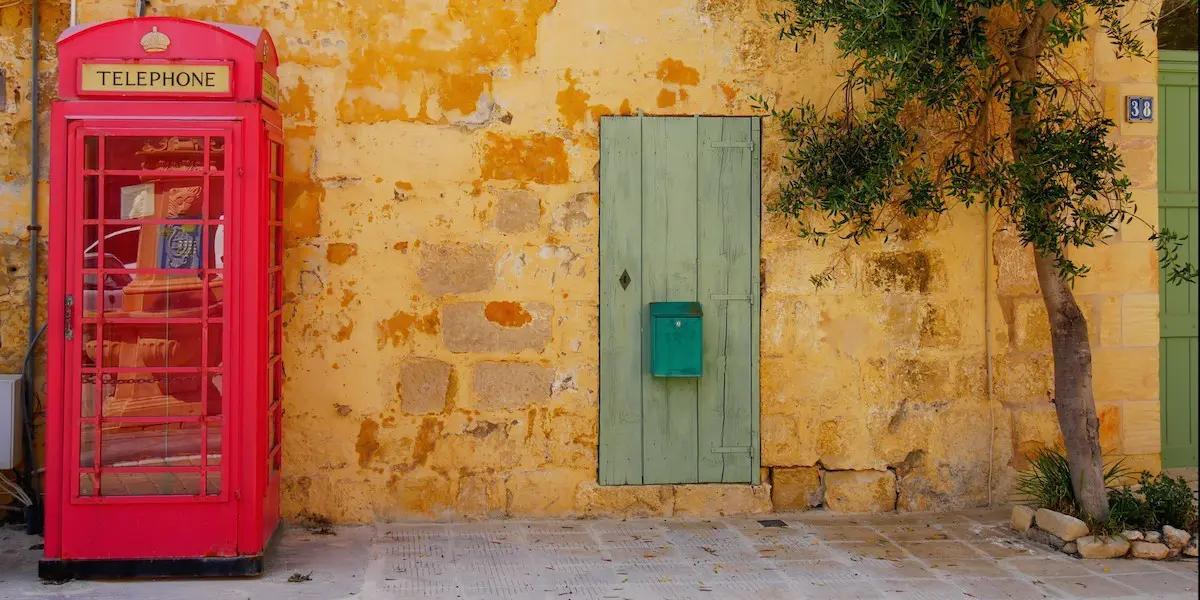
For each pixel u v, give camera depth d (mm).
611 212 5910
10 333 5688
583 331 5910
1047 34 5473
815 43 6008
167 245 4688
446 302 5801
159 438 4715
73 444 4648
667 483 5988
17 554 5188
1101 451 6023
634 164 5914
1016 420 6207
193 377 4715
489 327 5840
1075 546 5367
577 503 5922
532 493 5895
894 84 5926
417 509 5816
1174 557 5316
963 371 6164
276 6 5664
